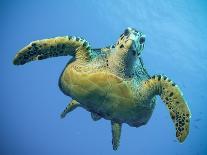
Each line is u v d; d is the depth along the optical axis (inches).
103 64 50.6
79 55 52.4
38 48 50.8
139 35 50.1
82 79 50.2
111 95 49.9
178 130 51.7
